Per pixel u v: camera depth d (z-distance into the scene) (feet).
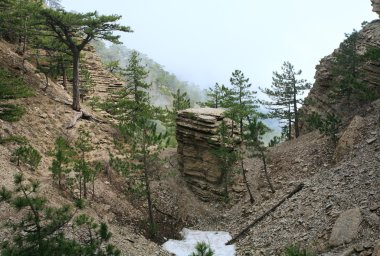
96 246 40.50
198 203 102.99
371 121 93.50
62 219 37.73
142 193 82.12
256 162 113.50
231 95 122.21
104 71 192.44
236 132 118.42
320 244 58.70
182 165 114.01
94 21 105.50
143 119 82.74
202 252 31.71
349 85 111.24
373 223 55.31
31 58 137.69
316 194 75.56
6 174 67.15
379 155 75.87
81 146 84.69
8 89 59.11
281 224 73.56
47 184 73.72
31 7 101.65
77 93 119.85
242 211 93.71
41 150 90.12
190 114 112.16
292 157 107.86
